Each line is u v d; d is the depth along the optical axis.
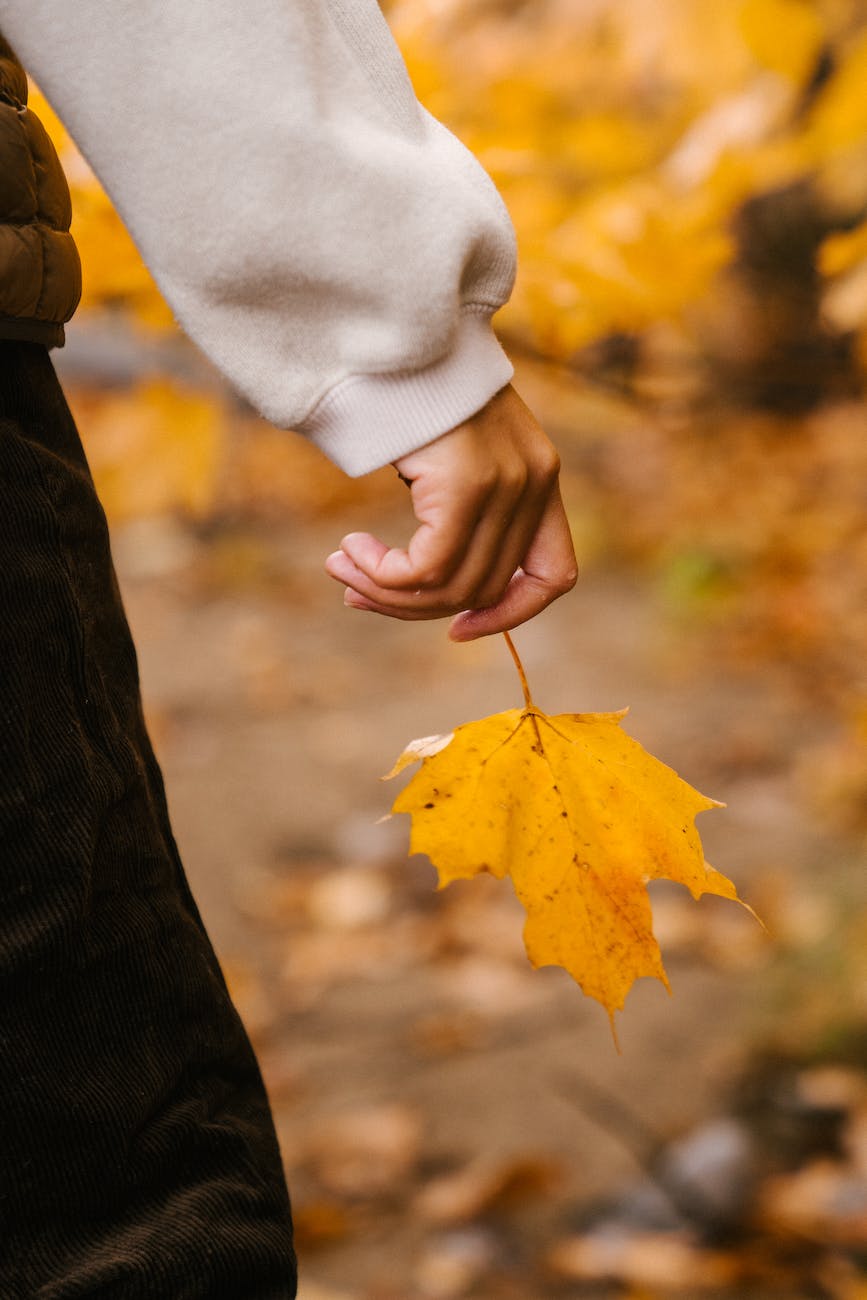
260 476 8.22
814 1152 2.56
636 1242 2.37
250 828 4.21
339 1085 2.95
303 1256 2.42
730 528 6.35
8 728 1.14
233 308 1.18
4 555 1.15
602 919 1.27
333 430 1.19
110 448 2.03
